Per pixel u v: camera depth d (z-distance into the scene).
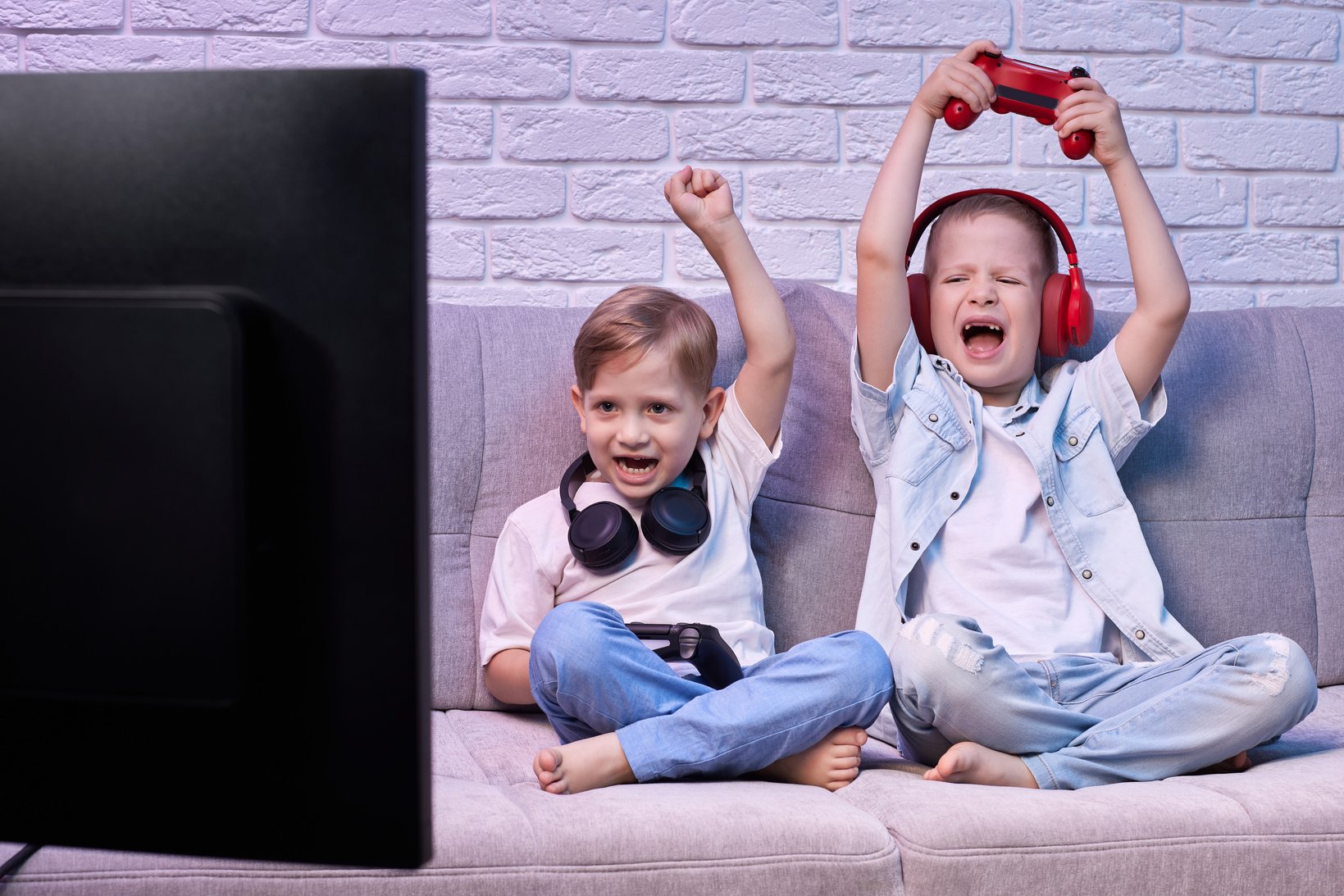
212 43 1.71
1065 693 1.29
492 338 1.51
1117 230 1.88
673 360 1.38
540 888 0.80
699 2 1.81
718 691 1.09
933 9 1.84
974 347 1.57
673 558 1.38
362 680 0.39
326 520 0.39
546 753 1.01
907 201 1.51
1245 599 1.50
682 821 0.86
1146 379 1.50
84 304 0.38
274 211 0.38
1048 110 1.51
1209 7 1.89
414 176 0.38
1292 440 1.56
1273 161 1.91
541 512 1.41
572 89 1.80
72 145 0.39
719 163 1.82
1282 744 1.21
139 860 0.76
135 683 0.39
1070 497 1.47
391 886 0.78
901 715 1.17
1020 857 0.88
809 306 1.60
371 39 1.75
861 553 1.50
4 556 0.39
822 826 0.87
